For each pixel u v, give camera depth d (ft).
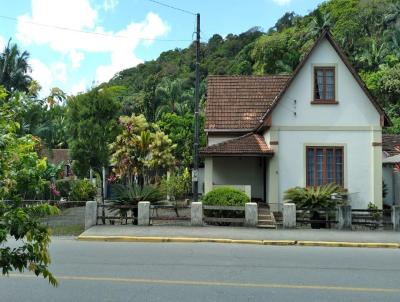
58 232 53.57
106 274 30.37
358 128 67.05
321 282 28.99
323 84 67.82
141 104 177.99
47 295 24.97
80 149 95.50
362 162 67.00
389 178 78.59
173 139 132.77
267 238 48.49
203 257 37.73
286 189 66.85
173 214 71.15
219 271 31.86
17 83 125.08
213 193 59.00
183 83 194.18
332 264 35.53
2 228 11.89
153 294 25.32
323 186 62.44
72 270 31.63
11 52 125.80
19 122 13.60
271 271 32.24
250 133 74.54
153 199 59.88
